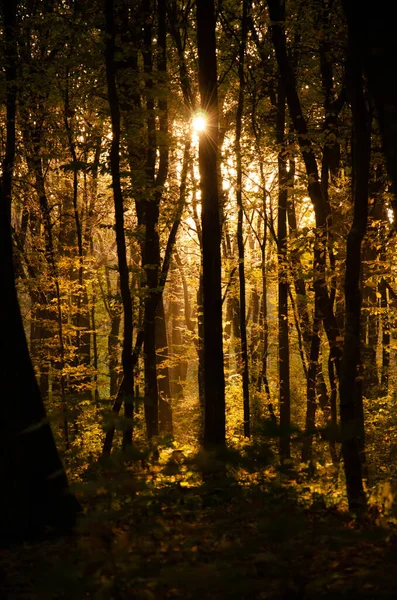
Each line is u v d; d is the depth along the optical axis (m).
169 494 6.23
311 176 13.65
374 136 15.20
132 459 5.21
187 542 5.27
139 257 26.41
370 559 4.87
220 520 5.81
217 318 11.54
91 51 14.98
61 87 17.16
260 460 6.09
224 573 4.38
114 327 26.61
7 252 6.83
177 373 33.34
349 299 9.04
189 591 4.28
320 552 5.00
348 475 8.61
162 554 5.04
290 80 13.43
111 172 12.74
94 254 27.38
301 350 19.38
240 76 17.80
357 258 9.03
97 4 14.88
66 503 6.79
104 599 4.36
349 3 7.77
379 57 6.65
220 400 11.45
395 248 15.89
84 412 17.45
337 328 12.00
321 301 12.53
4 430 6.69
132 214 24.00
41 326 20.66
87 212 23.53
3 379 6.71
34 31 19.08
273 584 4.38
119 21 15.77
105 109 15.10
